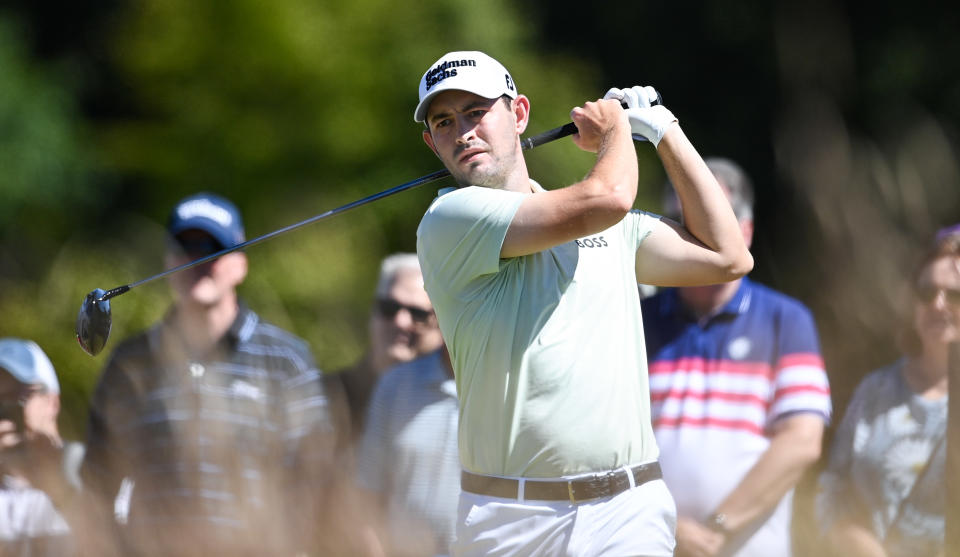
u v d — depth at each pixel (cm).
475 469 1158
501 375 1130
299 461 1533
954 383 1406
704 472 1528
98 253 2730
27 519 1491
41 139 4097
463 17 4125
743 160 4394
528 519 1127
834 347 1806
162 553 1473
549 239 1098
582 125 1177
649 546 1134
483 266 1124
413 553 1533
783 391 1548
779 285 2509
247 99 4069
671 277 1239
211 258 1400
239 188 4006
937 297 1482
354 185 4028
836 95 3738
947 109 4047
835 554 1530
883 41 4159
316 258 3397
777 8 4053
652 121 1239
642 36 4681
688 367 1573
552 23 4734
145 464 1492
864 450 1523
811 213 1912
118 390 1516
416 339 1716
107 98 4550
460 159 1187
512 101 1209
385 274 1738
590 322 1141
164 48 4059
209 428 1496
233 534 1479
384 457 1555
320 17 4066
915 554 1465
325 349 3059
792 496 1566
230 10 4016
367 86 4072
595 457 1123
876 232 1852
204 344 1527
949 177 1908
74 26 4681
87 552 1495
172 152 4075
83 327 1430
